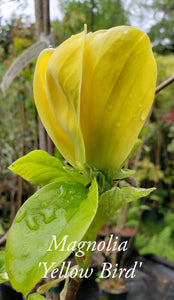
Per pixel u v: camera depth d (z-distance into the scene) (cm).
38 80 11
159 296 59
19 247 9
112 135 10
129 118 10
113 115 10
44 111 11
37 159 11
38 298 11
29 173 12
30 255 9
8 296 47
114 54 10
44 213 10
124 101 10
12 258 9
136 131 11
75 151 11
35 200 10
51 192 10
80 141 10
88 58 10
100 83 10
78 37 10
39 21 18
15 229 9
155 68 10
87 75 10
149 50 10
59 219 9
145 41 10
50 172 12
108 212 10
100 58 10
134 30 10
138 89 10
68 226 9
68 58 9
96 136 10
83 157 11
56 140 11
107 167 11
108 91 10
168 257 66
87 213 9
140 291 60
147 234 79
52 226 9
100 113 10
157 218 86
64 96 10
